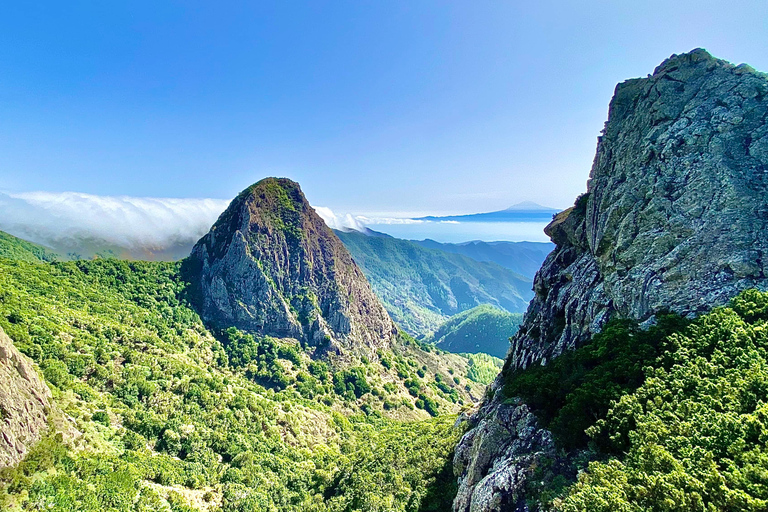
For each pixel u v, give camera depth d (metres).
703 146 47.81
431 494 51.06
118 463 59.84
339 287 194.00
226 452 83.25
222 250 176.12
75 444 57.38
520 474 31.62
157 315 141.75
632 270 45.84
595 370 37.12
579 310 52.62
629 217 50.09
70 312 108.81
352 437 120.69
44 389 58.03
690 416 26.91
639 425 27.34
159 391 92.25
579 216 65.25
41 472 47.66
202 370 115.88
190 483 68.25
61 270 142.62
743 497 19.16
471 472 40.72
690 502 20.28
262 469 81.62
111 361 94.25
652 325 39.31
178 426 81.69
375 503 53.12
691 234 42.84
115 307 132.00
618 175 56.72
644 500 21.81
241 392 112.12
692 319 37.00
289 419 108.94
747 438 23.31
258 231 181.50
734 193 41.84
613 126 63.34
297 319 172.38
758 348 30.20
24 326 87.62
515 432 38.62
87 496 48.69
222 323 158.75
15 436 47.66
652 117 55.94
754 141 45.47
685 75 56.31
